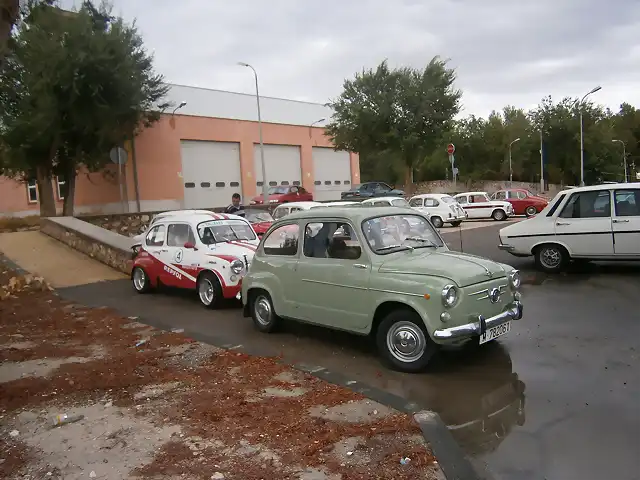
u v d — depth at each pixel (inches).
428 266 214.2
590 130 2266.2
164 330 307.7
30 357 254.4
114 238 574.2
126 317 346.3
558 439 154.6
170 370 229.3
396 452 146.4
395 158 1477.6
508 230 431.5
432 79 1341.0
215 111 1341.0
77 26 775.1
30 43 740.7
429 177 2716.5
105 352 262.1
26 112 777.6
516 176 2603.3
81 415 180.7
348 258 237.5
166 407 185.9
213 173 1331.2
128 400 193.8
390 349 221.8
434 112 1331.2
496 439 156.6
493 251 557.3
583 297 329.4
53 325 326.0
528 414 172.7
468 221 1086.4
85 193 1112.2
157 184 1208.2
